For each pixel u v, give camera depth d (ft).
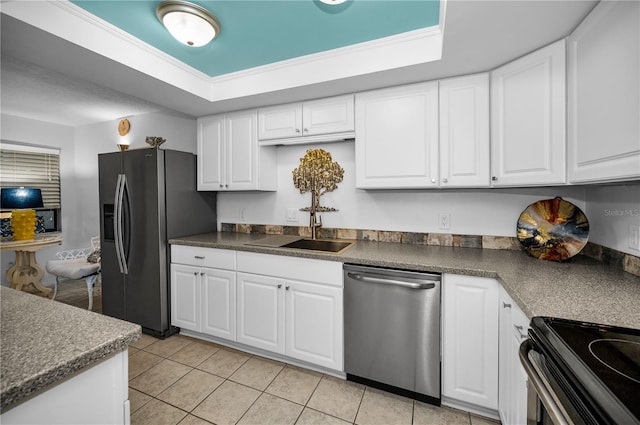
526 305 3.44
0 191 11.97
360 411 5.58
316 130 7.74
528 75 5.26
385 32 5.90
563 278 4.49
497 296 5.01
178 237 8.82
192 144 10.75
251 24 5.63
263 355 7.52
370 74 6.28
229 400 5.88
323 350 6.54
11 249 10.23
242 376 6.67
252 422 5.32
